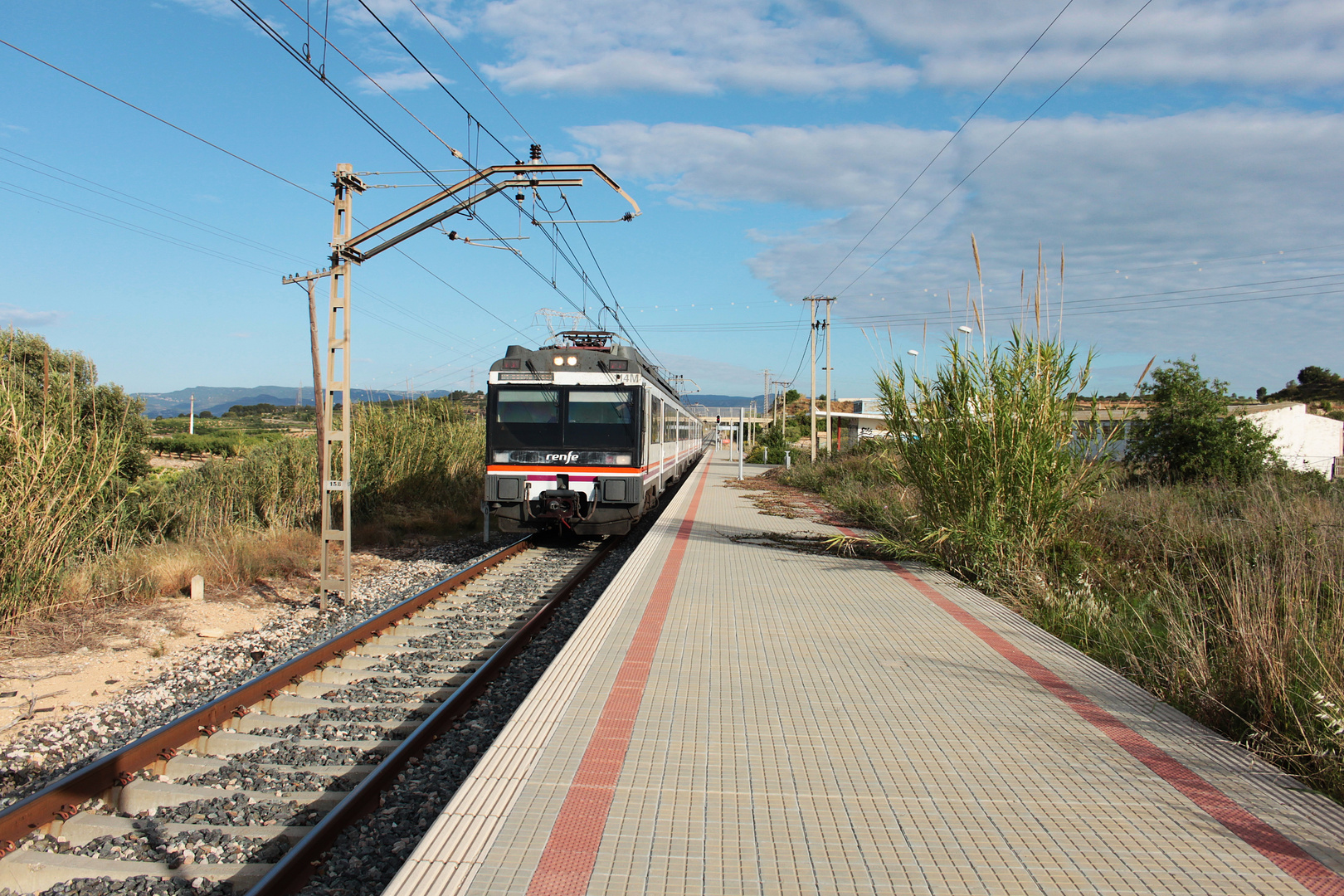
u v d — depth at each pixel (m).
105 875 3.58
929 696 4.74
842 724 4.28
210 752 4.92
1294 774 3.80
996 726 4.28
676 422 20.06
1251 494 11.48
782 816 3.26
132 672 6.65
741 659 5.45
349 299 8.69
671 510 15.80
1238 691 4.58
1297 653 4.48
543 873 2.79
